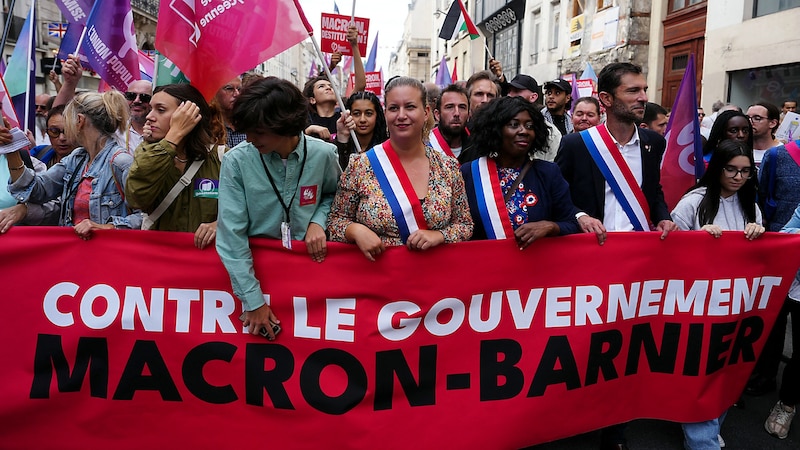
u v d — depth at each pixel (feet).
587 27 57.00
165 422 9.45
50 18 68.74
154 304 9.27
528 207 9.68
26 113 14.32
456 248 9.26
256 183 8.61
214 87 9.50
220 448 9.41
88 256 9.27
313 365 9.30
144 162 8.59
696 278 10.24
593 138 10.97
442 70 31.96
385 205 8.84
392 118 8.66
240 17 9.50
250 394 9.30
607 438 10.85
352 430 9.31
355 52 18.62
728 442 11.56
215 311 9.25
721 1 41.37
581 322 9.82
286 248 9.02
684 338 10.34
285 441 9.36
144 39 84.69
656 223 11.21
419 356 9.37
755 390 13.53
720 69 41.63
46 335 9.34
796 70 35.96
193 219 9.59
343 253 9.10
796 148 13.69
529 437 9.76
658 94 50.11
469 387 9.53
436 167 9.12
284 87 7.95
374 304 9.23
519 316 9.61
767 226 14.29
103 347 9.35
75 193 10.30
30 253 9.25
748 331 10.70
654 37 49.83
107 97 10.21
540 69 68.54
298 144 8.66
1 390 9.32
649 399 10.42
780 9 36.94
